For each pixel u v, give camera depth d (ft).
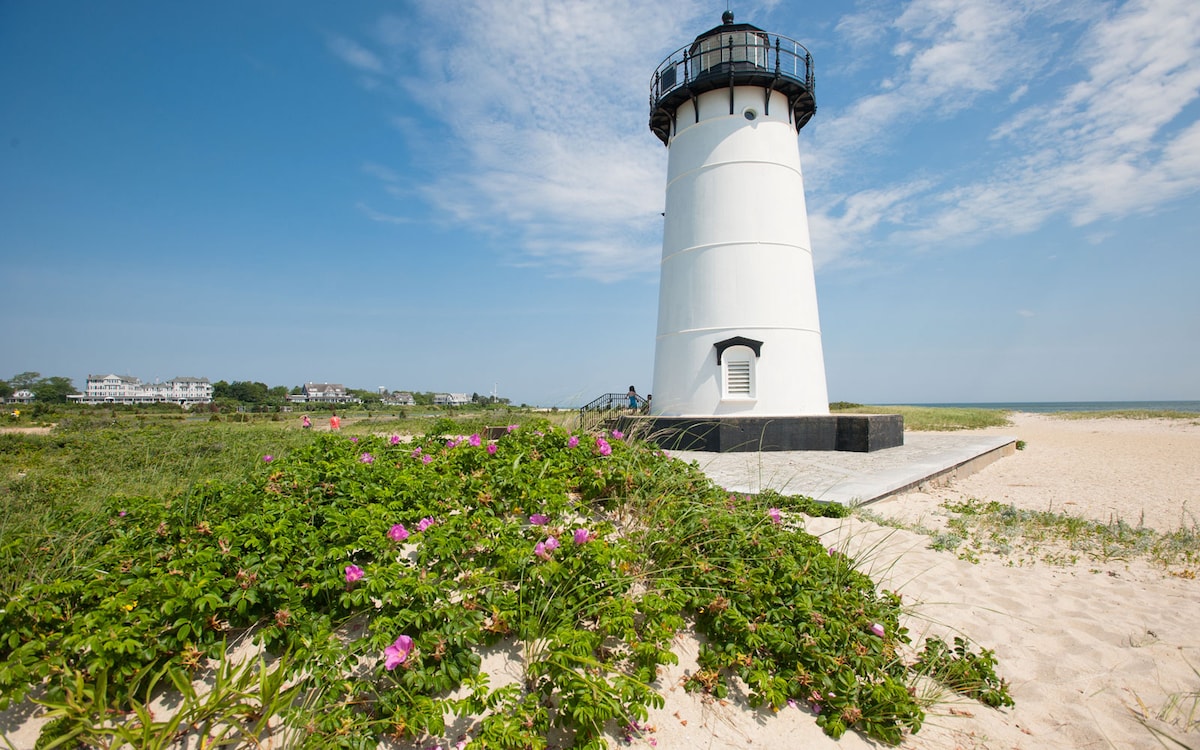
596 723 10.58
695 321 61.05
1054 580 22.29
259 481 19.51
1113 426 126.11
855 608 14.73
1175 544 27.40
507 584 14.10
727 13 63.10
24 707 10.52
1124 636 17.46
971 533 28.84
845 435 56.65
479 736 10.23
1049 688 14.74
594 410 62.18
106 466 37.32
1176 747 12.45
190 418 116.37
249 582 12.14
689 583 15.35
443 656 11.47
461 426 40.45
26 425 112.57
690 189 62.80
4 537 14.52
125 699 10.33
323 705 10.58
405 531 14.26
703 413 59.82
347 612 12.79
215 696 9.62
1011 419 155.12
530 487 18.42
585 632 11.97
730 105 60.90
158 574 12.46
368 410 144.87
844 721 12.25
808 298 61.82
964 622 18.22
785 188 61.57
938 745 12.37
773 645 13.05
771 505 27.89
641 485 21.03
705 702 12.63
